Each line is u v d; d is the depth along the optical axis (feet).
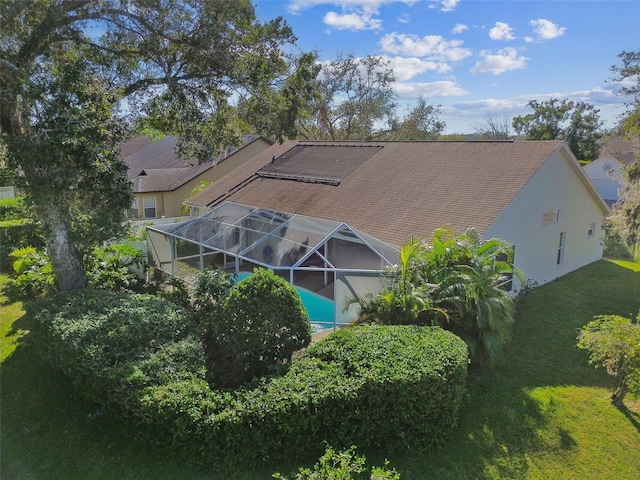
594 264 70.69
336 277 40.27
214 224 54.19
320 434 23.86
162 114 51.88
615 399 30.42
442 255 36.24
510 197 47.16
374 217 52.70
